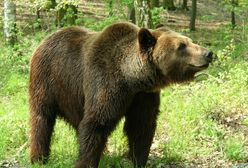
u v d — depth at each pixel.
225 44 27.62
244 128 13.64
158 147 12.66
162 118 14.50
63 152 12.25
